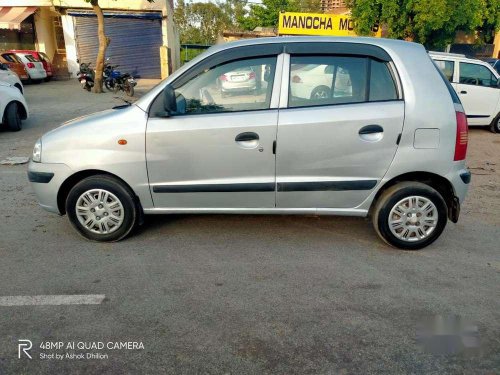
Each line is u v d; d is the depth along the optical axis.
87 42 19.83
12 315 2.54
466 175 3.34
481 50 20.47
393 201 3.34
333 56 3.23
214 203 3.44
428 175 3.33
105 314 2.57
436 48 15.94
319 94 3.24
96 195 3.45
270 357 2.22
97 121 3.35
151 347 2.29
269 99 3.23
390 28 15.00
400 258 3.35
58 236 3.70
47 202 3.52
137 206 3.49
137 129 3.26
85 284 2.90
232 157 3.26
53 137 3.42
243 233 3.80
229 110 3.25
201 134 3.22
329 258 3.34
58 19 20.56
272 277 3.04
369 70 3.23
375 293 2.83
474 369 2.15
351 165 3.26
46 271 3.08
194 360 2.20
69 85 17.83
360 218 4.18
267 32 26.69
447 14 13.55
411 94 3.18
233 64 3.26
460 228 4.00
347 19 18.41
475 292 2.86
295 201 3.39
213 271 3.11
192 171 3.33
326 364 2.18
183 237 3.71
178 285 2.91
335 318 2.56
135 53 20.59
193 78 3.28
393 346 2.32
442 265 3.24
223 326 2.47
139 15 19.77
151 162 3.31
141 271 3.10
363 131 3.18
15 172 5.69
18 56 17.05
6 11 18.75
